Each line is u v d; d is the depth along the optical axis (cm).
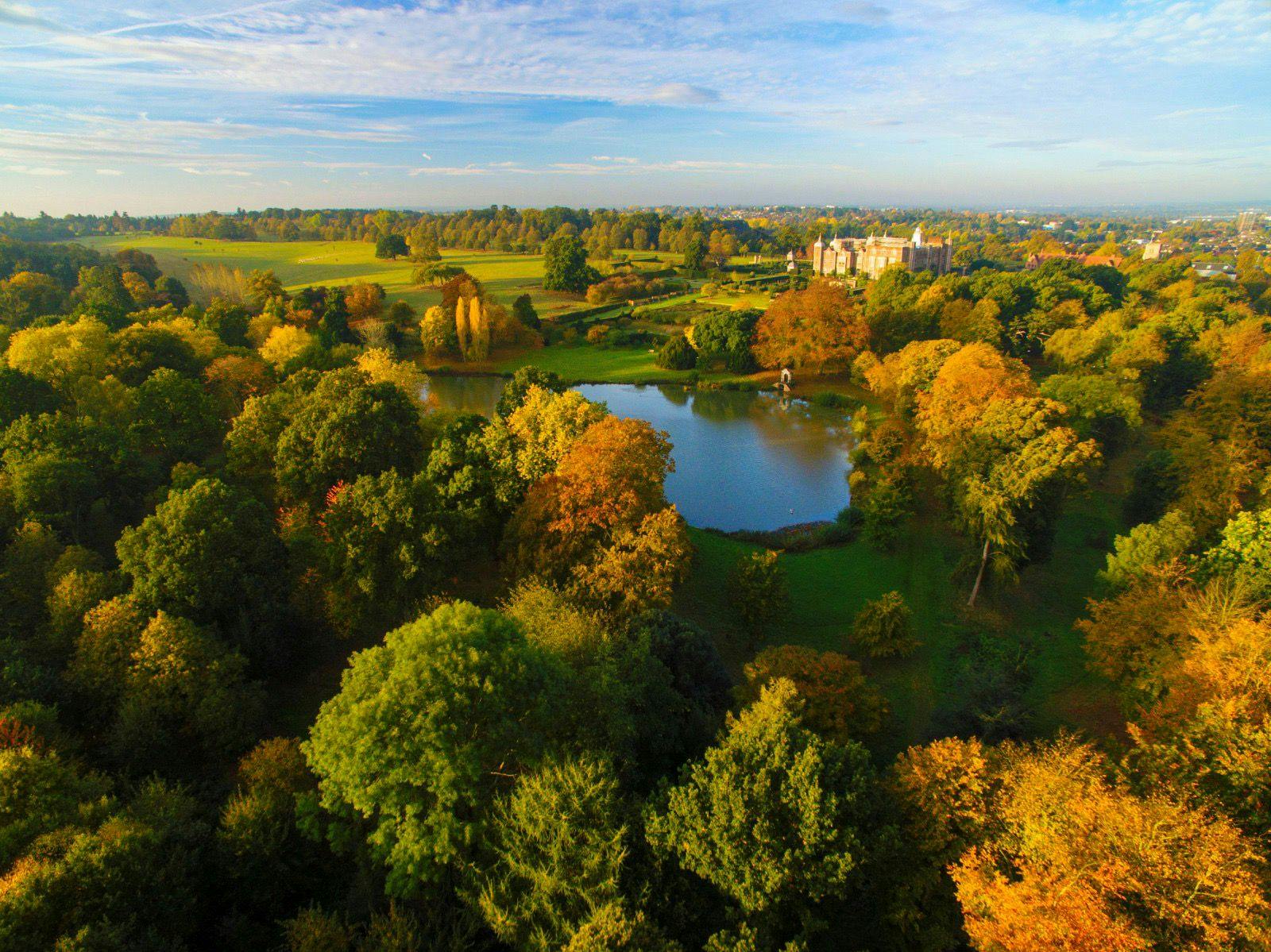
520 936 1820
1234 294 12719
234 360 6875
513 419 4691
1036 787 1933
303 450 4734
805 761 1939
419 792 2088
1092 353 8306
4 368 5150
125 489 4544
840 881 1812
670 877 1967
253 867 2089
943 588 4441
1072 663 3684
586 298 16112
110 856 1814
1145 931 1588
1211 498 4297
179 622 2819
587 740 2298
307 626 3478
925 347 7294
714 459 7256
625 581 3488
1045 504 4128
